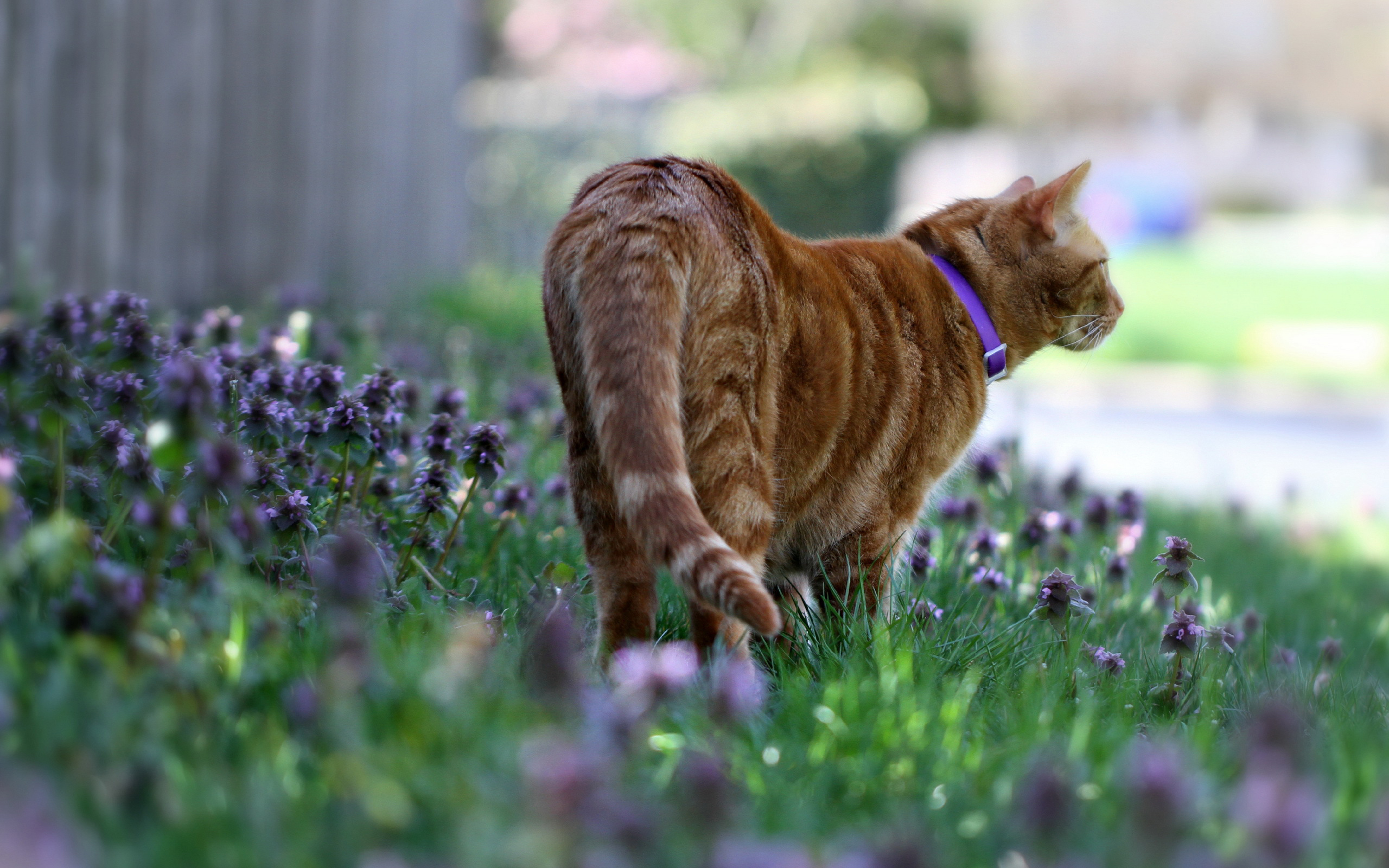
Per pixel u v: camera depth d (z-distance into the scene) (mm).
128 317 3979
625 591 3924
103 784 2229
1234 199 51812
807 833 2586
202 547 3459
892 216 24594
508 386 8234
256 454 3781
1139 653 4703
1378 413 17906
